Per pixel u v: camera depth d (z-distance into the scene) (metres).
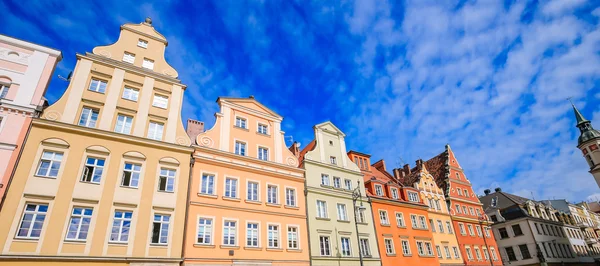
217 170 24.14
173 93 25.06
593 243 67.44
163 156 22.11
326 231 27.80
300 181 28.69
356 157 38.38
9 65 19.89
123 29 25.69
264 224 24.44
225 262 21.33
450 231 40.31
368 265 28.98
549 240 51.16
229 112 27.27
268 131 29.08
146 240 19.19
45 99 20.00
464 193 47.12
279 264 23.66
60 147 19.00
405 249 33.38
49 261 16.25
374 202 33.59
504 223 51.44
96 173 19.56
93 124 21.05
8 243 15.67
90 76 22.20
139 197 20.06
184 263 19.77
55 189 17.86
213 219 22.22
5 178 16.77
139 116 22.69
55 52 21.72
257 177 26.05
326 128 34.56
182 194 21.67
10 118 18.33
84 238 17.69
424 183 41.75
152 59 25.91
